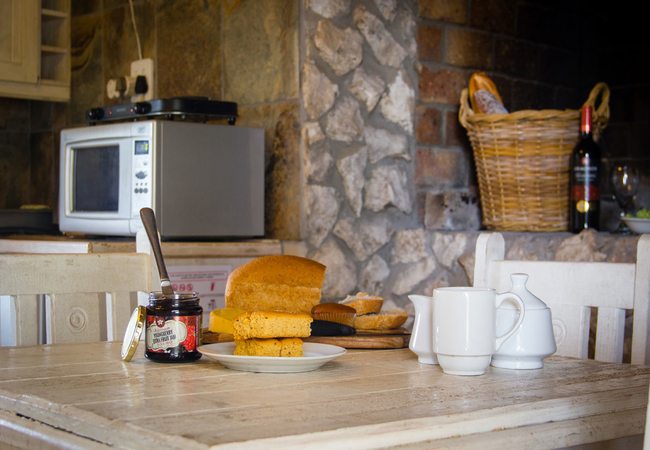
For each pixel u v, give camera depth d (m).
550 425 0.77
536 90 3.06
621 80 3.16
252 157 2.31
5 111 3.26
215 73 2.59
